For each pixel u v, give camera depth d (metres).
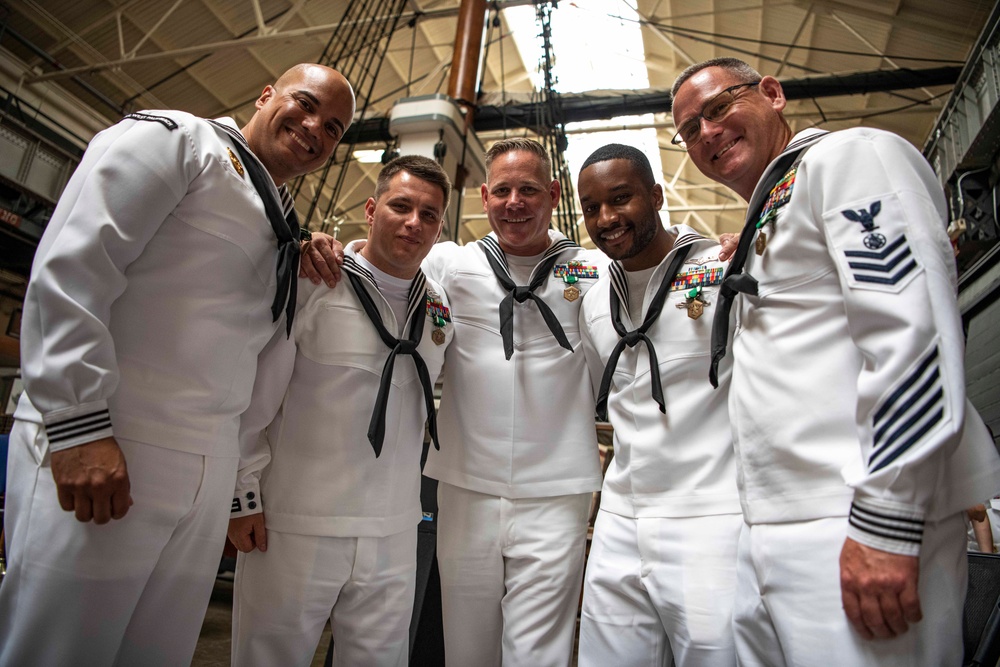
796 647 1.13
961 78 6.19
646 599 1.64
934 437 0.95
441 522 2.02
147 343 1.37
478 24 7.52
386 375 1.77
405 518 1.85
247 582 1.73
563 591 1.87
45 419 1.19
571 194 8.26
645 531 1.62
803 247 1.28
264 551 1.73
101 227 1.25
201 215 1.44
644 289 1.85
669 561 1.56
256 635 1.68
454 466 1.99
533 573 1.86
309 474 1.75
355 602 1.75
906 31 8.09
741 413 1.33
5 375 8.08
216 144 1.49
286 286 1.57
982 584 1.81
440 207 1.88
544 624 1.83
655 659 1.62
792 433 1.21
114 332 1.34
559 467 1.94
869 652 1.03
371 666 1.73
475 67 7.42
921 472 0.98
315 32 8.23
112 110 9.97
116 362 1.28
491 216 2.04
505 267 2.07
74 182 1.32
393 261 1.87
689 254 1.80
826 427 1.18
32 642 1.21
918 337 1.00
